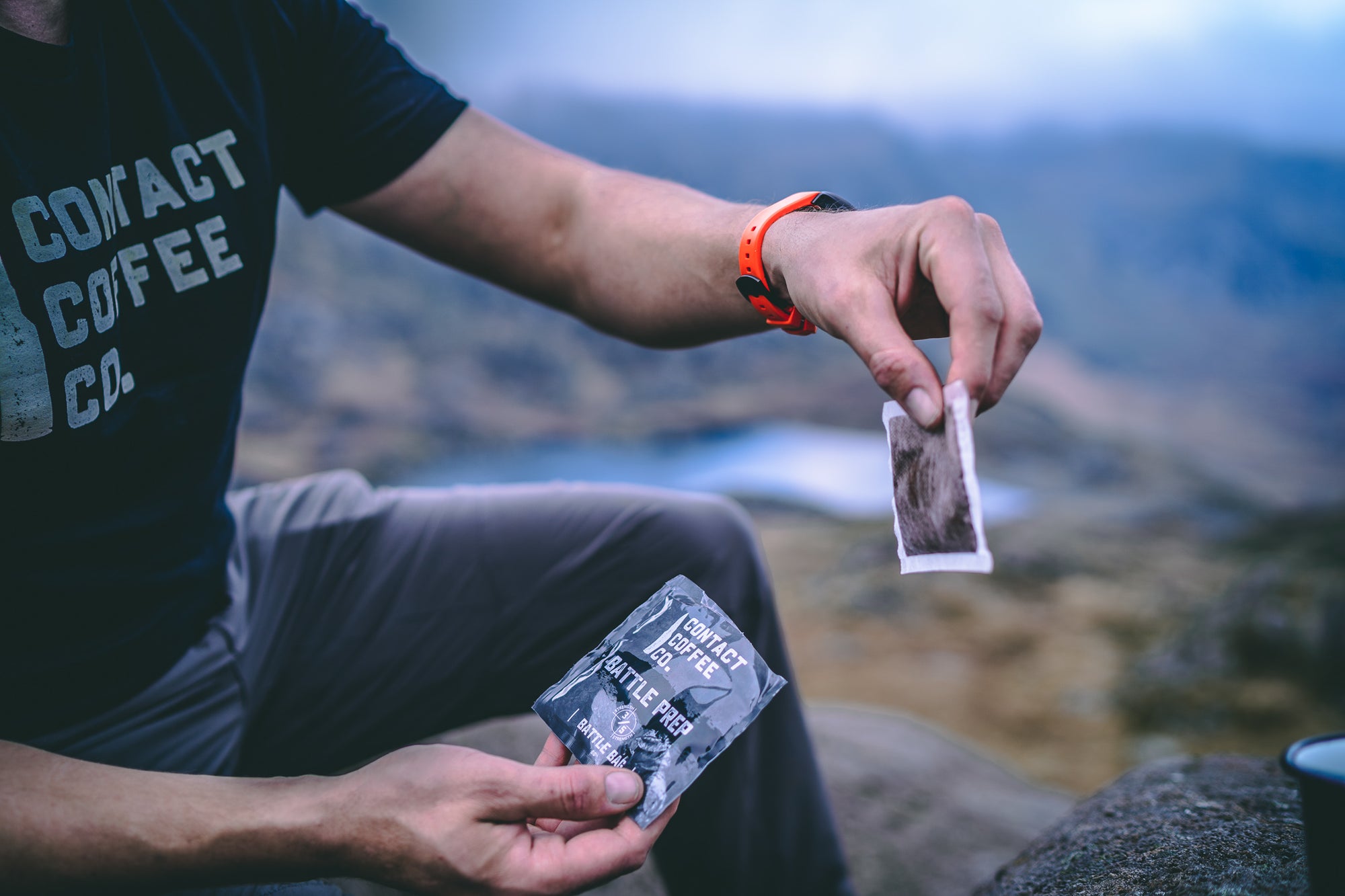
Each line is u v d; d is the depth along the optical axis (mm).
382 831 761
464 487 1312
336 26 1166
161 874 756
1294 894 752
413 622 1214
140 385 952
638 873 1866
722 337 1121
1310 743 643
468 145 1246
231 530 1145
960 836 2234
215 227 1008
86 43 881
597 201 1188
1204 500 34625
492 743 2160
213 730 1049
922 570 768
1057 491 33938
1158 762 1316
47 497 871
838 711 3088
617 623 1209
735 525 1195
